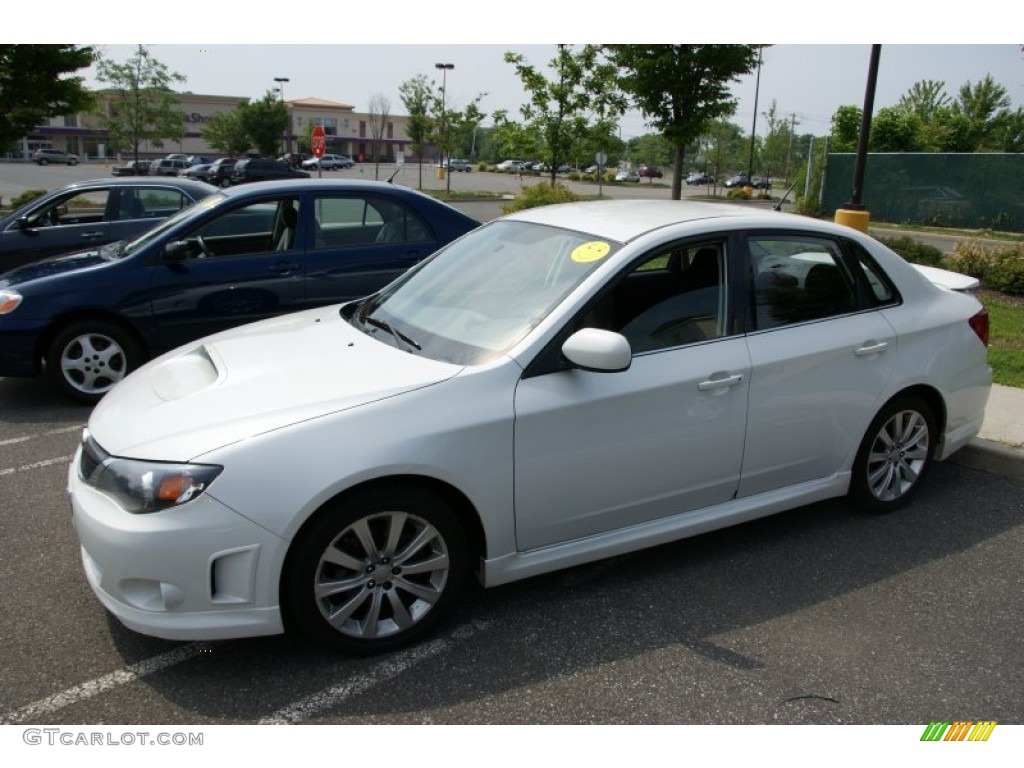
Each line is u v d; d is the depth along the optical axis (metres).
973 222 26.17
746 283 3.66
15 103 18.41
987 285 10.86
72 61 18.81
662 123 17.12
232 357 3.39
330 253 6.52
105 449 2.87
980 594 3.57
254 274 6.28
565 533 3.29
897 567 3.78
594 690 2.86
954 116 46.38
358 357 3.27
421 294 3.80
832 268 3.95
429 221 6.89
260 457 2.70
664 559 3.81
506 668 2.97
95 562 2.79
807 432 3.80
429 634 3.14
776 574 3.69
